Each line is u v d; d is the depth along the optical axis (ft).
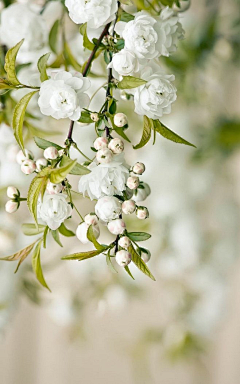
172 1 1.54
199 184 2.08
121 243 1.29
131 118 1.95
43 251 2.19
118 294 2.30
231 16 1.99
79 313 2.31
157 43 1.31
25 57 1.62
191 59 1.91
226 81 2.18
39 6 1.66
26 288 2.03
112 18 1.31
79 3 1.30
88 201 2.07
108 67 1.30
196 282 2.20
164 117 2.06
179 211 2.08
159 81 1.30
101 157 1.27
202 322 2.25
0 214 1.93
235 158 2.36
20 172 1.91
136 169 1.29
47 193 1.33
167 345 2.37
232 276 2.59
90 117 1.31
